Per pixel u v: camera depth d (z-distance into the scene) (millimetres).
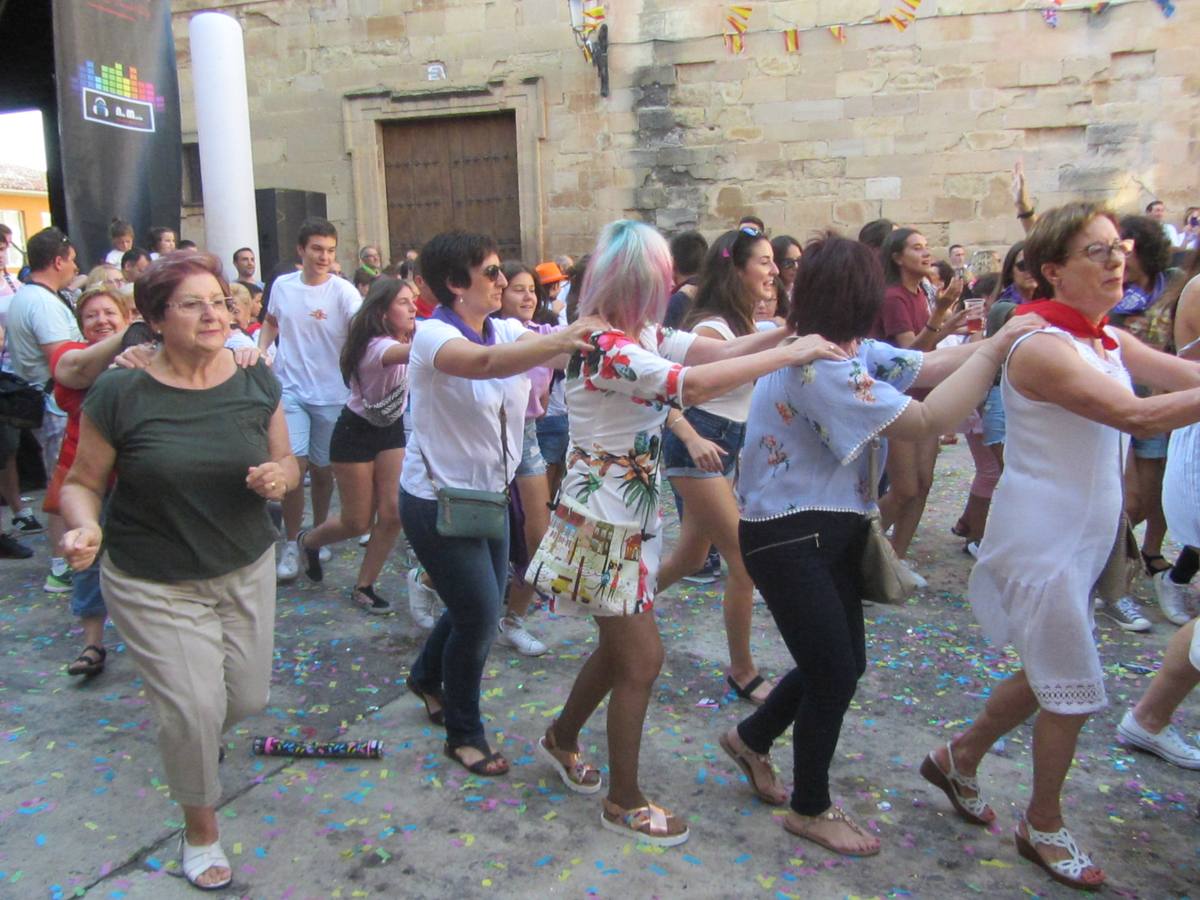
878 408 2295
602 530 2488
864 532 2527
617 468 2488
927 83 11422
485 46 12711
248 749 3256
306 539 4832
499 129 13039
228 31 10102
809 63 11734
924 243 4660
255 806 2904
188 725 2385
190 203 14125
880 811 2859
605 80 12320
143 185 8617
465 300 2863
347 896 2484
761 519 2531
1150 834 2746
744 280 3432
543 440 5398
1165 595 4355
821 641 2475
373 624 4418
